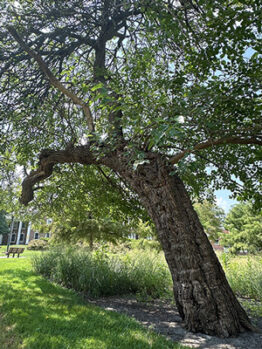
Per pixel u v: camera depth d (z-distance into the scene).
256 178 4.88
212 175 5.91
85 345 2.68
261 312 4.27
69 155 5.39
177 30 3.61
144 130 2.96
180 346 2.65
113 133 3.75
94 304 4.86
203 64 3.68
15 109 5.61
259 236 19.22
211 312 3.12
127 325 3.42
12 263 11.29
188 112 2.75
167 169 3.98
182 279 3.38
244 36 3.35
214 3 3.21
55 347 2.61
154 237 14.39
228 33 3.35
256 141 3.66
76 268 6.53
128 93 3.79
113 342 2.79
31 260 9.65
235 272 6.32
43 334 2.99
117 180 7.82
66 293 5.50
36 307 4.20
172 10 3.77
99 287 5.90
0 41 5.40
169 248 3.61
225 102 3.39
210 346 2.71
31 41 5.77
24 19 5.32
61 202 8.38
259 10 2.96
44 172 5.78
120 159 4.55
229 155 5.35
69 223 13.57
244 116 3.59
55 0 5.12
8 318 3.58
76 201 8.34
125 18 5.45
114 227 13.43
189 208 3.74
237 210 23.19
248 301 5.33
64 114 6.68
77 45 6.39
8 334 2.97
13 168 7.36
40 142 7.18
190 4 3.90
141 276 6.30
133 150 3.26
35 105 5.45
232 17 3.17
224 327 3.02
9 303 4.38
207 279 3.27
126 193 7.54
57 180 8.24
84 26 5.91
